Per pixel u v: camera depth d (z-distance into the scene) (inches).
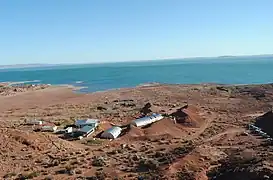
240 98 4702.3
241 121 3112.7
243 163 1558.8
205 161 1723.7
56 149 2107.5
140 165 1743.4
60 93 6171.3
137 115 3545.8
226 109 3873.0
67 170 1692.9
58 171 1690.5
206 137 2512.3
